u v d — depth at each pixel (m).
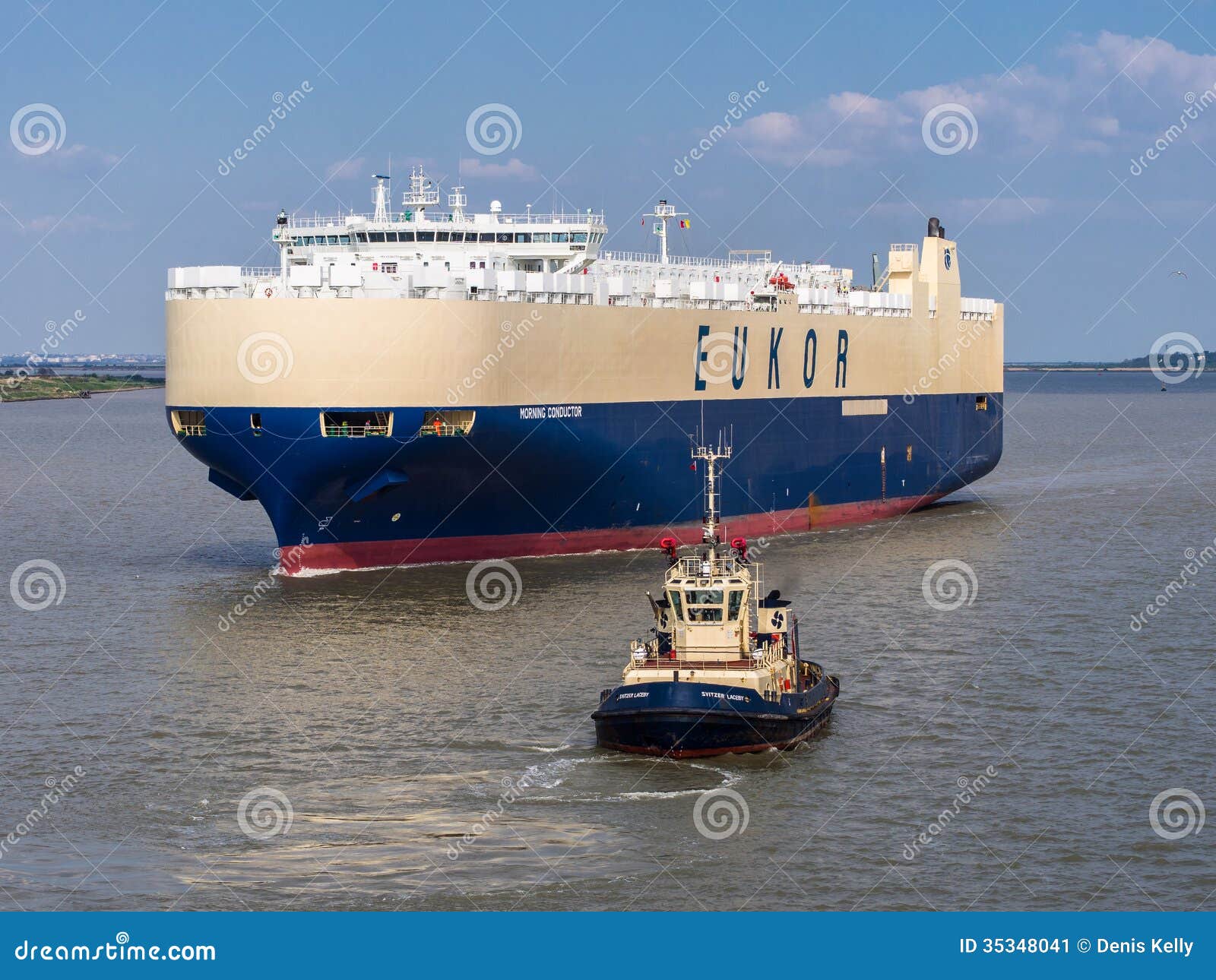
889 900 31.09
